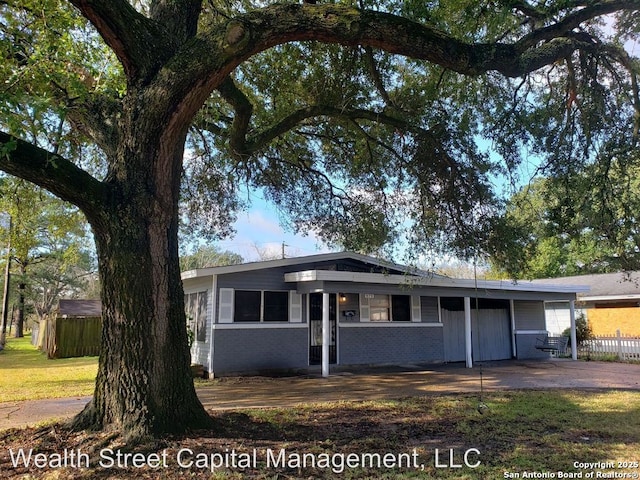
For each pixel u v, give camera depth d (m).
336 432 5.96
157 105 4.78
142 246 5.02
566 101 7.33
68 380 11.75
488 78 7.86
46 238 26.64
